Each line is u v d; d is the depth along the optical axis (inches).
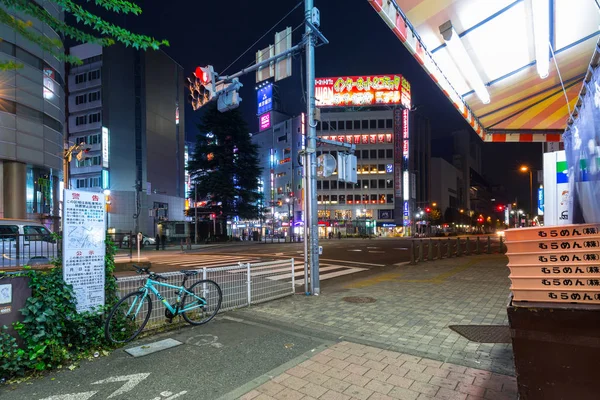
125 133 2079.2
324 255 814.5
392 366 161.2
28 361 154.6
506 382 142.8
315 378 149.8
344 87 3043.8
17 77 897.5
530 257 83.0
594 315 73.2
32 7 152.6
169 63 2401.6
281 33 339.9
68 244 177.5
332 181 3014.3
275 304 291.6
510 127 264.8
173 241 1802.4
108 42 174.9
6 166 898.7
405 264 605.3
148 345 192.4
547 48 141.2
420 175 3435.0
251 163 1925.4
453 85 183.6
